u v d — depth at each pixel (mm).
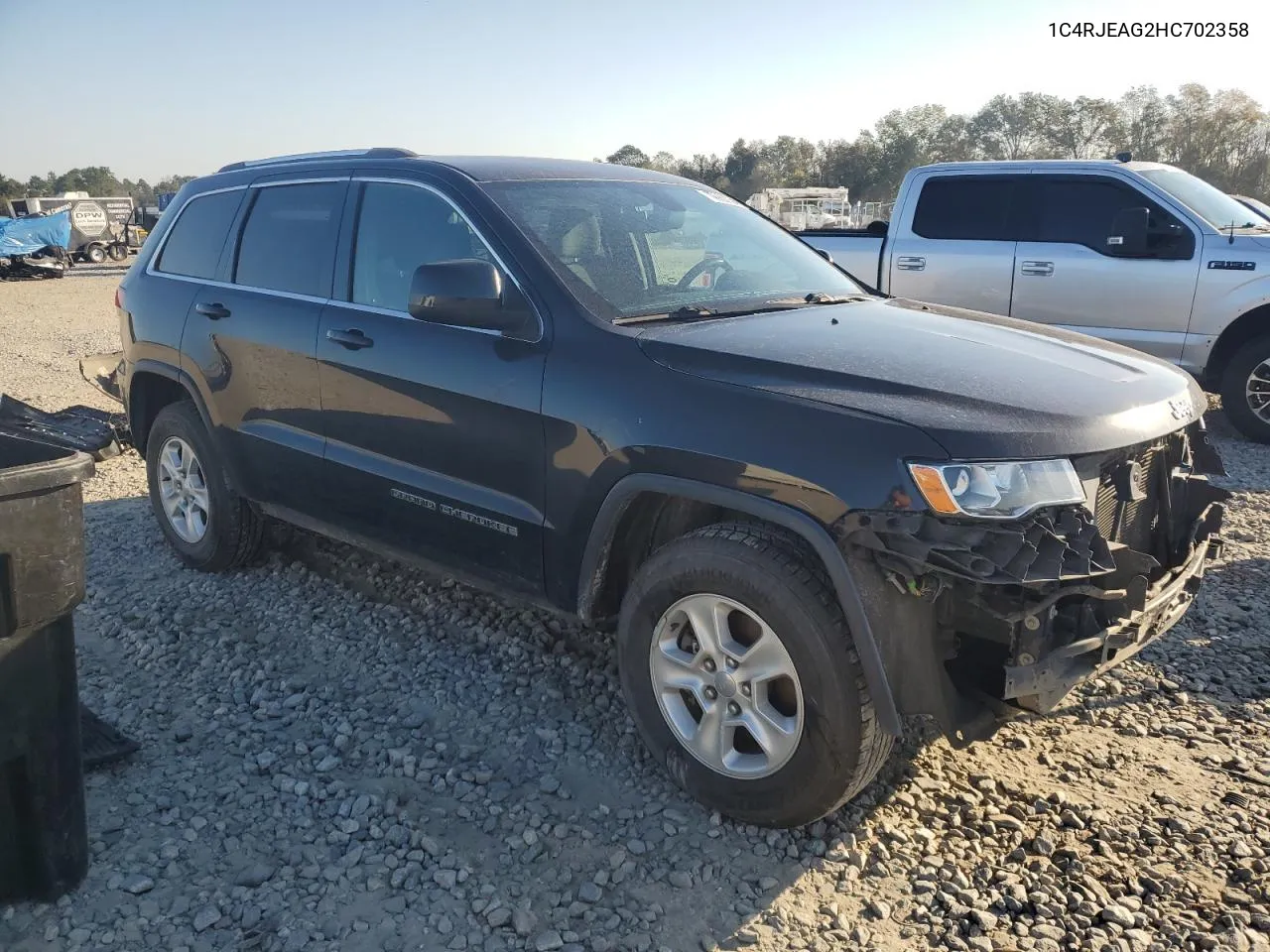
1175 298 7598
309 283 4078
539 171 3857
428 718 3531
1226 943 2467
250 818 2934
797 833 2879
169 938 2447
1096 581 2637
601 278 3354
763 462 2625
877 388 2678
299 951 2422
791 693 2760
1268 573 4906
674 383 2863
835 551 2516
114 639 4180
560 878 2703
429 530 3598
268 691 3719
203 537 4758
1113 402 2752
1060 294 8016
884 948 2465
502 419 3230
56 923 2475
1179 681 3830
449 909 2576
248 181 4551
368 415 3713
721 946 2467
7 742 2346
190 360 4559
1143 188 7746
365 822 2922
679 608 2918
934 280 8523
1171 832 2908
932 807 3014
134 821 2900
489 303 3205
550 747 3332
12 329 17188
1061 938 2486
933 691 2549
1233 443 7836
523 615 4340
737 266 3889
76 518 2326
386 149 4062
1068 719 3561
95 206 40031
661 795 3066
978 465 2420
